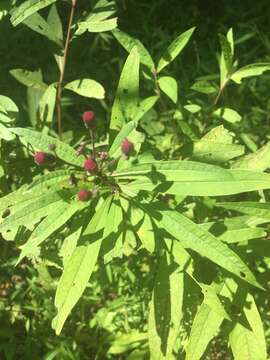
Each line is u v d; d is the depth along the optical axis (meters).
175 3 0.83
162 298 0.36
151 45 0.77
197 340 0.36
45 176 0.33
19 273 0.55
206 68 0.71
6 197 0.36
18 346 0.51
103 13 0.41
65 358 0.49
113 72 0.74
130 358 0.49
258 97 0.70
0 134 0.39
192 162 0.32
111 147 0.33
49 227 0.32
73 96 0.71
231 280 0.37
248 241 0.38
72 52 0.75
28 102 0.44
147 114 0.52
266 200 0.45
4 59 0.74
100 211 0.34
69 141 0.46
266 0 0.83
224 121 0.49
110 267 0.50
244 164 0.38
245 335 0.37
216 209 0.46
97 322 0.52
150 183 0.32
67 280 0.33
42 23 0.42
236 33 0.79
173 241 0.34
